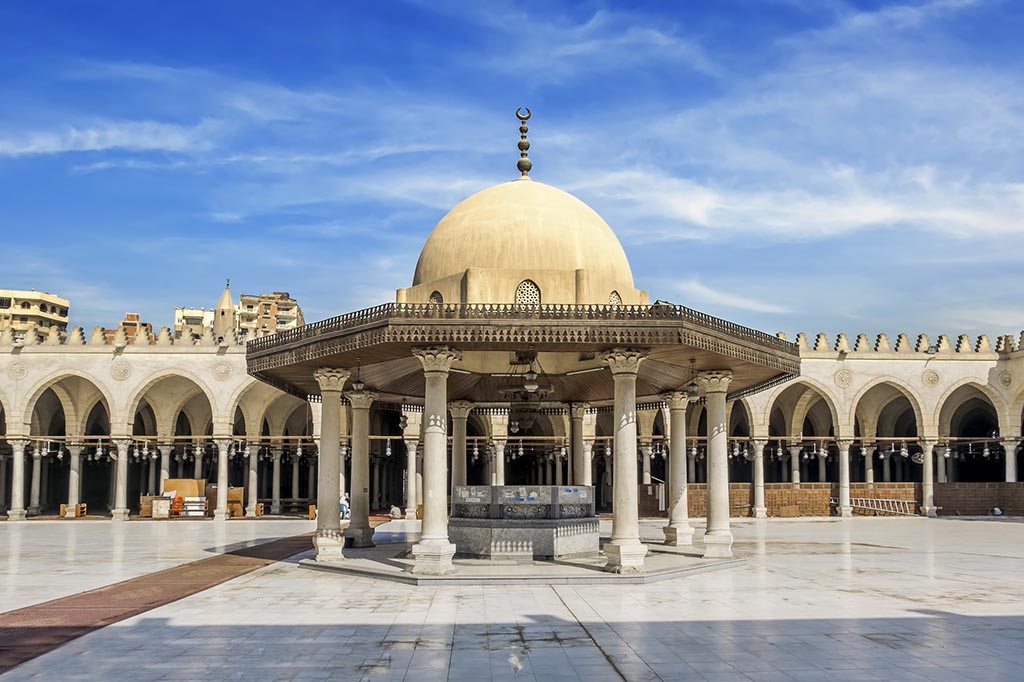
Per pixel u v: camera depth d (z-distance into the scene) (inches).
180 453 2268.7
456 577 677.3
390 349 715.4
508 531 809.5
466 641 460.8
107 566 856.9
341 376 821.9
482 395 1066.7
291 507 2234.3
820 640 461.7
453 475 1051.3
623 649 439.8
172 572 792.9
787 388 2006.6
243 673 392.8
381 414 2338.8
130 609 571.5
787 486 1884.8
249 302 4192.9
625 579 676.1
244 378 1822.1
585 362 935.7
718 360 793.6
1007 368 1895.9
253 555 959.0
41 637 478.3
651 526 1537.9
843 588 663.8
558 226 821.2
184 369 1819.6
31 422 2001.7
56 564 877.8
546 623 511.2
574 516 844.6
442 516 706.2
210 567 832.9
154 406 1910.7
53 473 2384.4
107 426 2269.9
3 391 1797.5
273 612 554.3
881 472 2645.2
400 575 692.7
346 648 444.1
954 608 569.3
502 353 914.1
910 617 533.3
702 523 1648.6
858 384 1879.9
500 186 892.0
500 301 781.3
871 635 475.8
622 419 711.7
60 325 4626.0
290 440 2231.8
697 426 2191.2
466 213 853.8
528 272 788.0
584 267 811.4
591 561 778.2
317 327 742.5
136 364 1815.9
